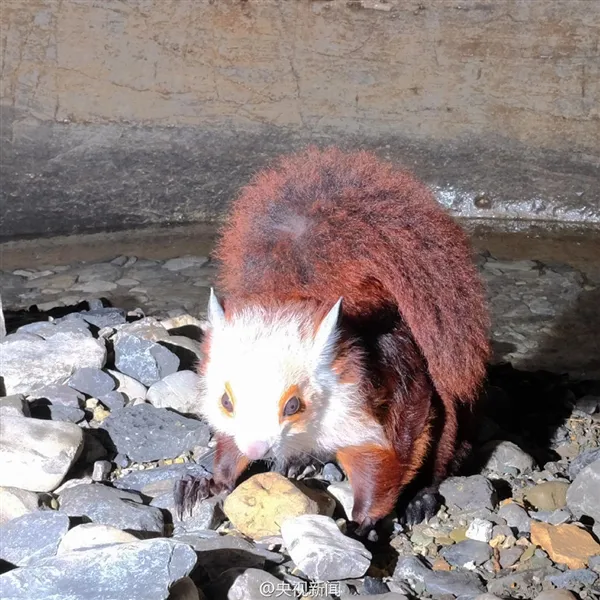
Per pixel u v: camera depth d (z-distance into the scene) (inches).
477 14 87.7
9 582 40.3
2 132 86.0
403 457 44.3
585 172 88.7
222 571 42.8
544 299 71.2
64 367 51.8
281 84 89.5
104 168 87.7
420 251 45.1
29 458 45.8
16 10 85.1
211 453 48.0
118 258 78.5
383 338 44.2
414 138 90.0
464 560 44.2
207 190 89.4
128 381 52.1
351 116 90.2
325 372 42.5
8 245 83.0
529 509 47.0
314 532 42.9
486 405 54.4
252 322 42.7
